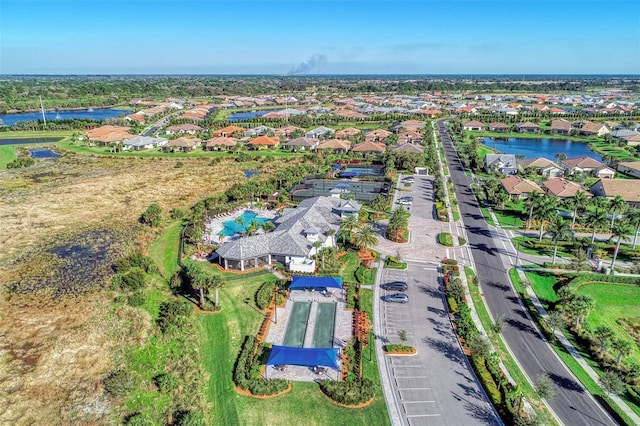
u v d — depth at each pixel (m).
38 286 72.69
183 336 58.50
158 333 59.19
